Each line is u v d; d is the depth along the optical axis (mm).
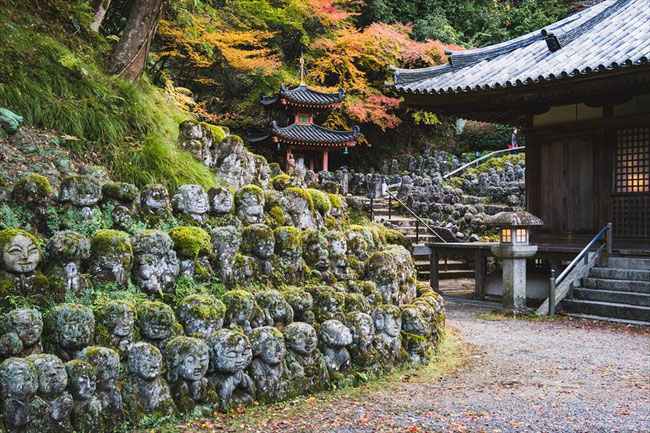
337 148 22797
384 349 5898
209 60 20422
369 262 6543
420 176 25359
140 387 4086
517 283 10422
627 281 10031
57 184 5289
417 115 30516
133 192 5062
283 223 6195
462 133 34688
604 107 11727
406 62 27531
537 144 12891
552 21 33750
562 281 10562
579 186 12172
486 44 34281
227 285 5195
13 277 3906
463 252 12977
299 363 5074
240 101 25109
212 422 4230
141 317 4328
